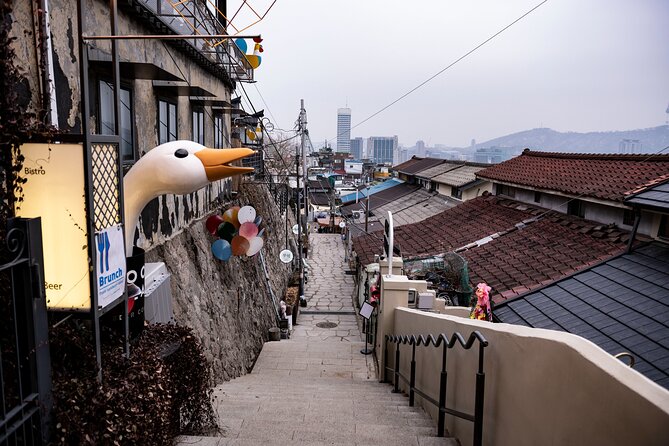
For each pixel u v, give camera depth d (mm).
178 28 9562
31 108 4539
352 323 18094
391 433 5340
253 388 8602
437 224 16203
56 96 5047
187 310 8570
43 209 3412
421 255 12406
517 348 3412
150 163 5098
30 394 2781
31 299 2734
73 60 5426
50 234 3420
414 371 6812
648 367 5250
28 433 2773
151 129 8289
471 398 4402
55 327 3424
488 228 13273
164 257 8445
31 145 3365
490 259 10594
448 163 26297
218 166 5246
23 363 2787
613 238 8977
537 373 3104
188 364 4930
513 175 14688
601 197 9383
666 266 7250
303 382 9859
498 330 3773
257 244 11062
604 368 2441
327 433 5305
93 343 3459
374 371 11852
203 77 11984
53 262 3436
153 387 3723
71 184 3391
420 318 7250
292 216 33438
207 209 12281
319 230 43469
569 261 8859
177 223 9695
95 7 6012
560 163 13719
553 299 7527
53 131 3527
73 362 3508
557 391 2854
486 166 20906
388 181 32219
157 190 5184
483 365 4020
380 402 7266
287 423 5703
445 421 5402
